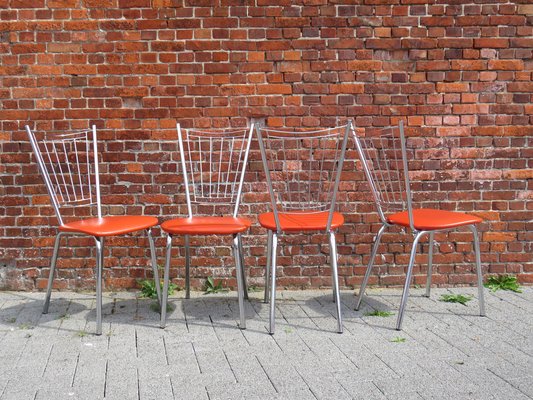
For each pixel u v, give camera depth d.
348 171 4.19
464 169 4.22
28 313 3.75
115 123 4.11
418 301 3.99
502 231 4.26
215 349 3.15
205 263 4.22
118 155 4.13
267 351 3.12
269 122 4.14
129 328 3.48
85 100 4.09
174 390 2.67
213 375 2.83
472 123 4.19
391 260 4.27
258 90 4.12
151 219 3.70
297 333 3.40
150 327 3.50
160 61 4.08
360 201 4.21
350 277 4.26
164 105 4.11
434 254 4.28
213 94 4.11
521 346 3.19
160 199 4.17
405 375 2.82
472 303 3.93
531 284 4.29
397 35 4.12
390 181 3.91
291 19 4.08
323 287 4.26
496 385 2.72
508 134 4.20
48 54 4.04
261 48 4.09
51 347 3.19
